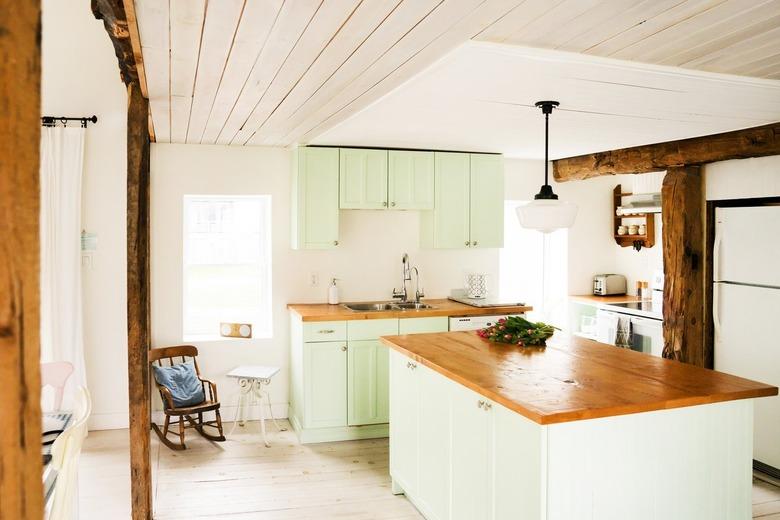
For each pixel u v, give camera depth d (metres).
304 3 1.90
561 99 3.21
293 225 5.23
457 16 2.02
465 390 2.92
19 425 0.69
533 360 3.21
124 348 5.09
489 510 2.70
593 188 6.29
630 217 6.11
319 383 4.77
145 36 2.21
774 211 4.08
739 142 4.12
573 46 2.36
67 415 3.05
